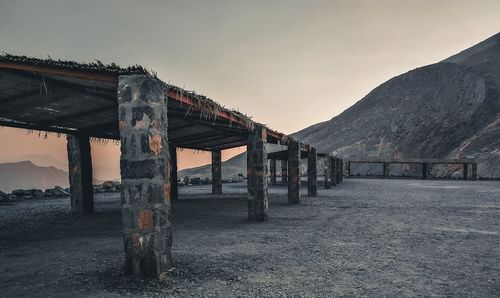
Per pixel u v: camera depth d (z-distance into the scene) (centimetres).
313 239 672
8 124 902
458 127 6819
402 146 7262
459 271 459
